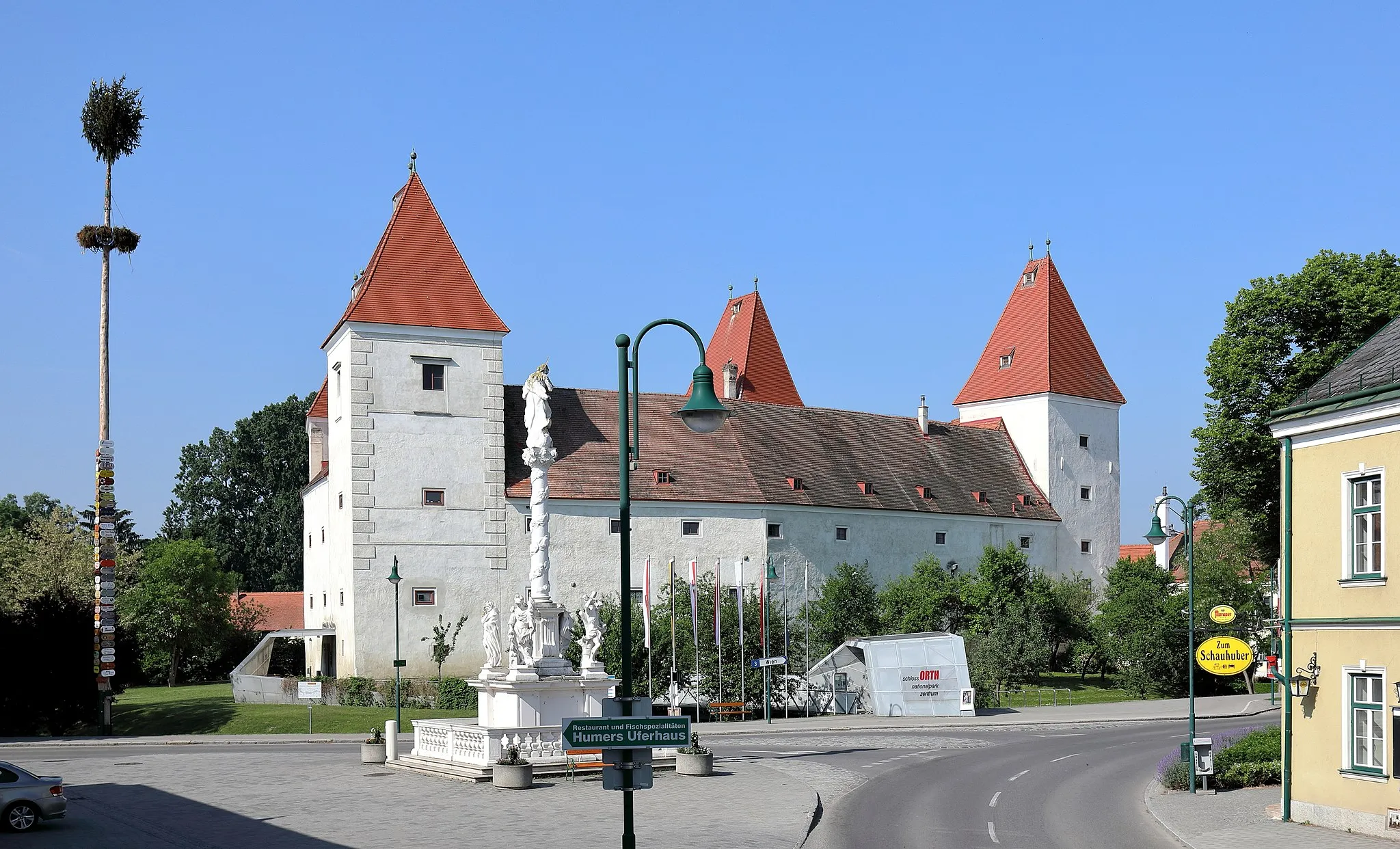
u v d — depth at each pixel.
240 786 33.53
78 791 32.97
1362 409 24.95
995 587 75.94
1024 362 92.88
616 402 76.12
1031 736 49.88
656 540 71.56
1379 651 24.52
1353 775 25.16
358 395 65.31
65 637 55.81
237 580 108.06
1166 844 24.78
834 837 25.70
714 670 60.84
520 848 23.64
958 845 24.81
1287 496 27.33
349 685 62.22
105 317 57.75
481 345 68.19
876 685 62.16
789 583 75.25
